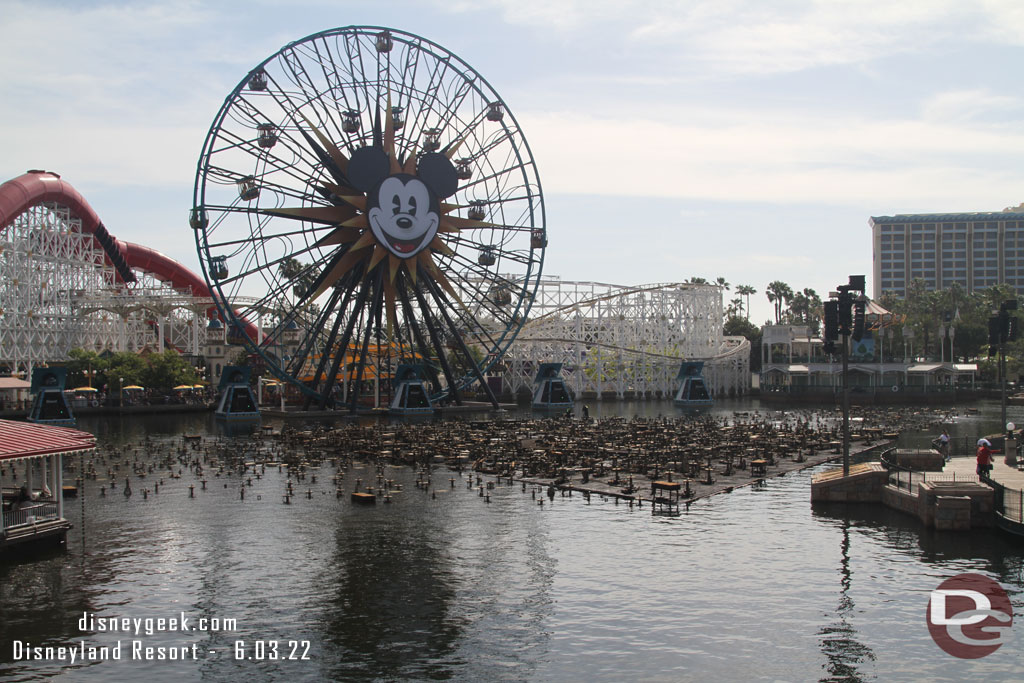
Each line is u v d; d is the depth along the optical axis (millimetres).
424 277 155875
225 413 150375
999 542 55344
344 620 43000
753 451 92938
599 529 59625
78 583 48500
